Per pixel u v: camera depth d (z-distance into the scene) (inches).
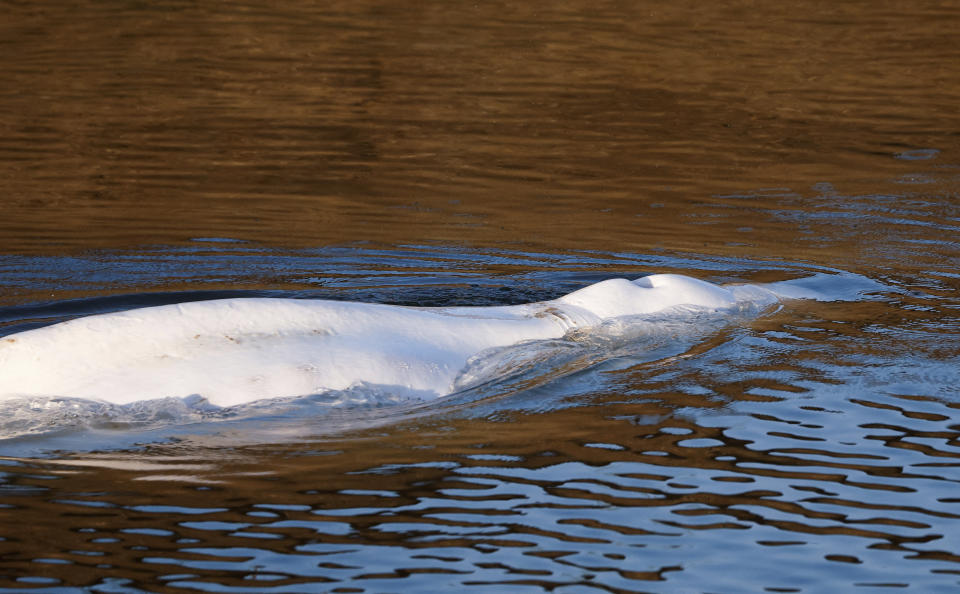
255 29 2613.2
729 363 936.3
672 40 2586.1
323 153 1819.6
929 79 2345.0
